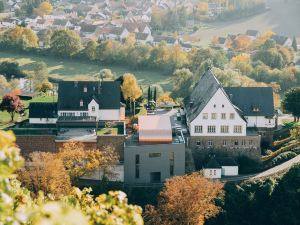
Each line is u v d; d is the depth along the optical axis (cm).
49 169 11588
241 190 12662
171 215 11044
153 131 13588
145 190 13050
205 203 11300
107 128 14850
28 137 13762
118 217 3078
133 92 17162
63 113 15188
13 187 3747
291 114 17138
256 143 14250
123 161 13762
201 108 14175
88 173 13050
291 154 14238
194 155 14300
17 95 18262
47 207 2208
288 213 12181
